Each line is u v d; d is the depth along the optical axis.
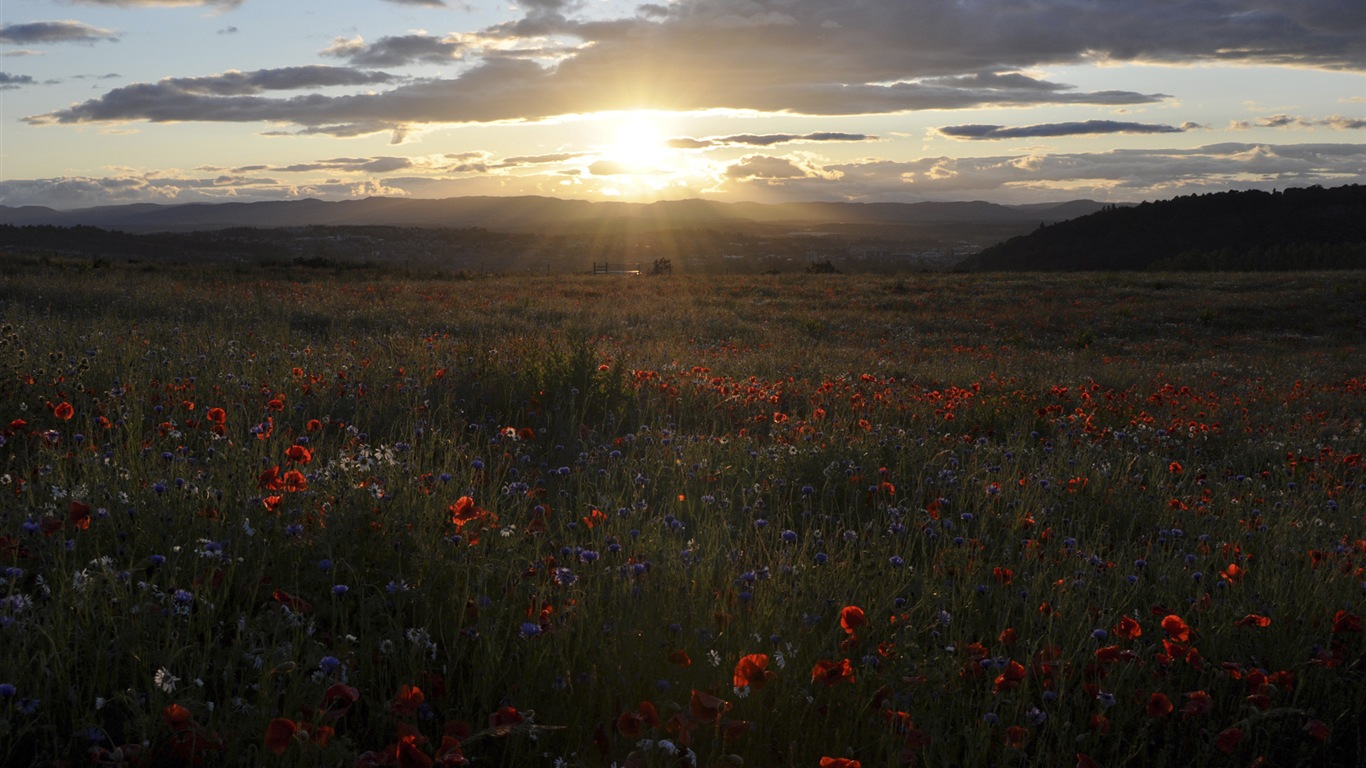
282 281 33.00
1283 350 25.75
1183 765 3.08
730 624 3.28
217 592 3.17
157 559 3.14
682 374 10.42
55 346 8.35
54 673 2.61
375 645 3.03
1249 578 4.44
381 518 3.71
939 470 6.25
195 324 14.23
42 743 2.49
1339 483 7.07
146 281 24.55
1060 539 4.97
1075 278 44.47
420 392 7.51
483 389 8.02
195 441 5.34
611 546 3.81
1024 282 42.09
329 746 2.40
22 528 3.20
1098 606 3.94
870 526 4.90
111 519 3.42
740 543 4.40
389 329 16.70
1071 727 3.07
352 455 4.69
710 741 2.77
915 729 2.79
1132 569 4.50
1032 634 3.65
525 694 2.85
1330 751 3.21
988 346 22.91
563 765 2.57
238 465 4.36
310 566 3.43
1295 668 3.47
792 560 4.11
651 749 2.46
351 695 2.39
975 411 9.52
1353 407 13.30
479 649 3.02
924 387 12.76
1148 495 6.13
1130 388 14.68
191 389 6.61
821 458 6.08
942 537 4.65
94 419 5.38
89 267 31.44
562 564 3.78
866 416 8.97
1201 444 9.00
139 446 4.73
